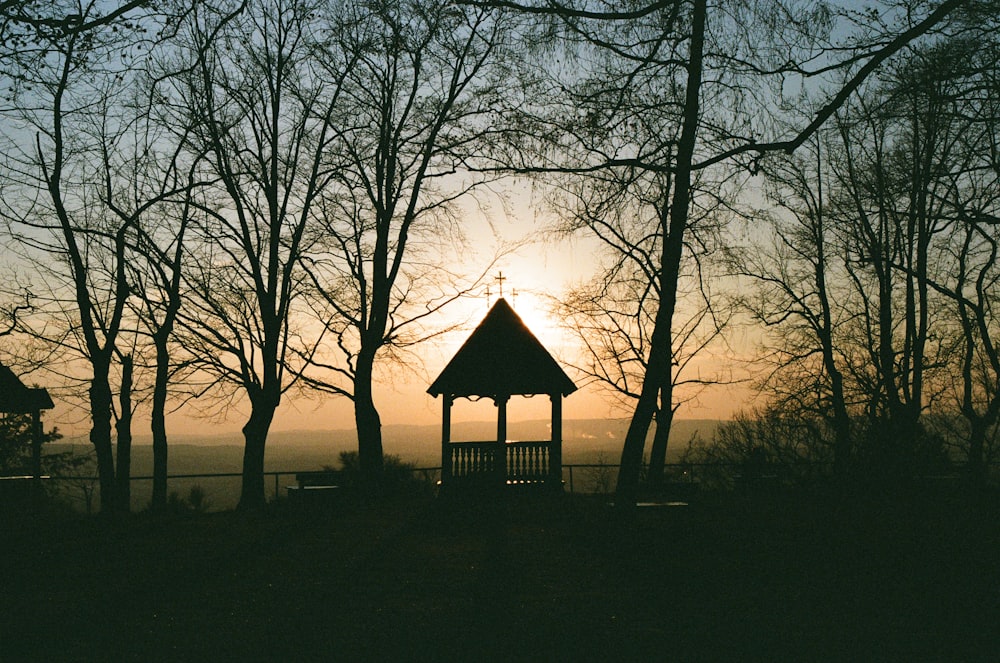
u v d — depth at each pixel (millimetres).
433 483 27328
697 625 9102
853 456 21188
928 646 8250
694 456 36000
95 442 20406
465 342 24484
